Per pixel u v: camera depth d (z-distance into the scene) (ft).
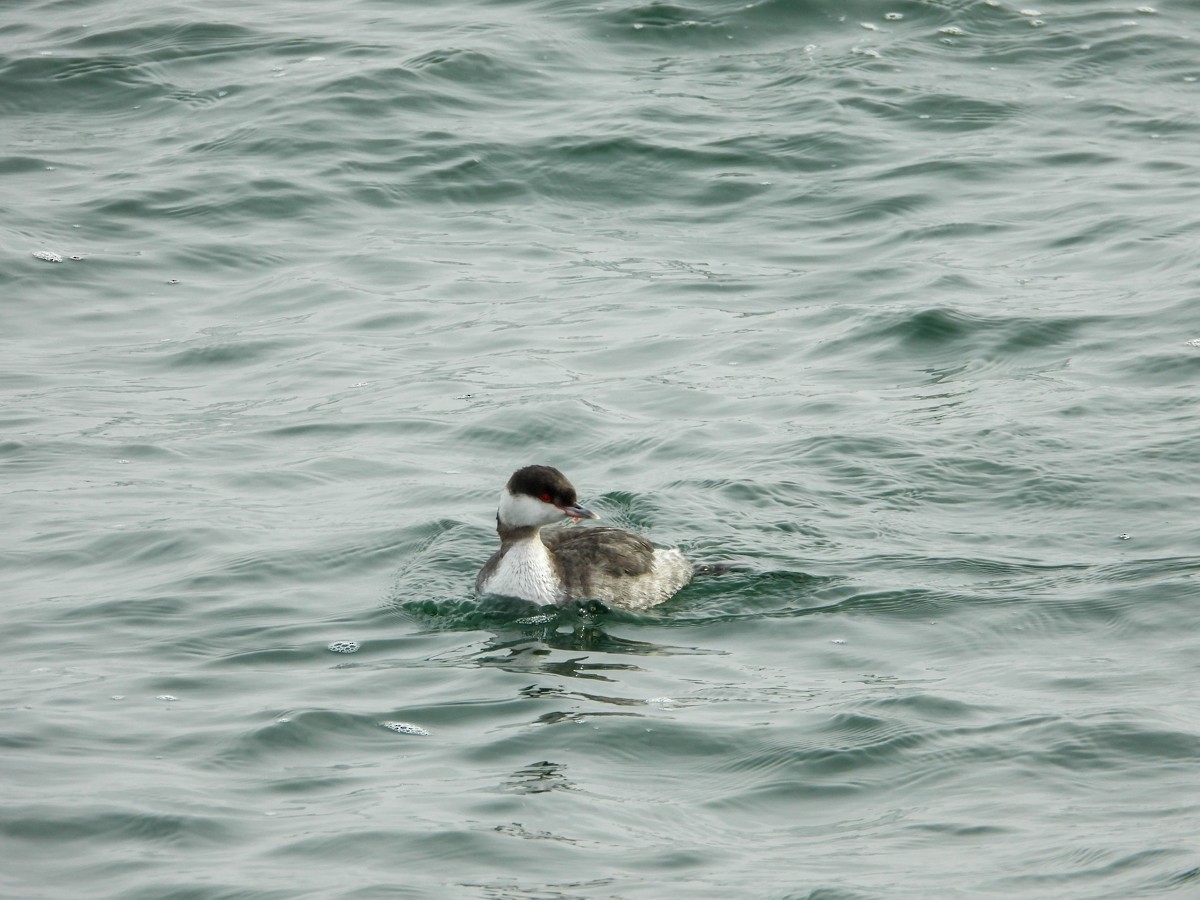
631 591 46.85
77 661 42.88
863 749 37.06
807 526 50.83
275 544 50.62
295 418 60.75
